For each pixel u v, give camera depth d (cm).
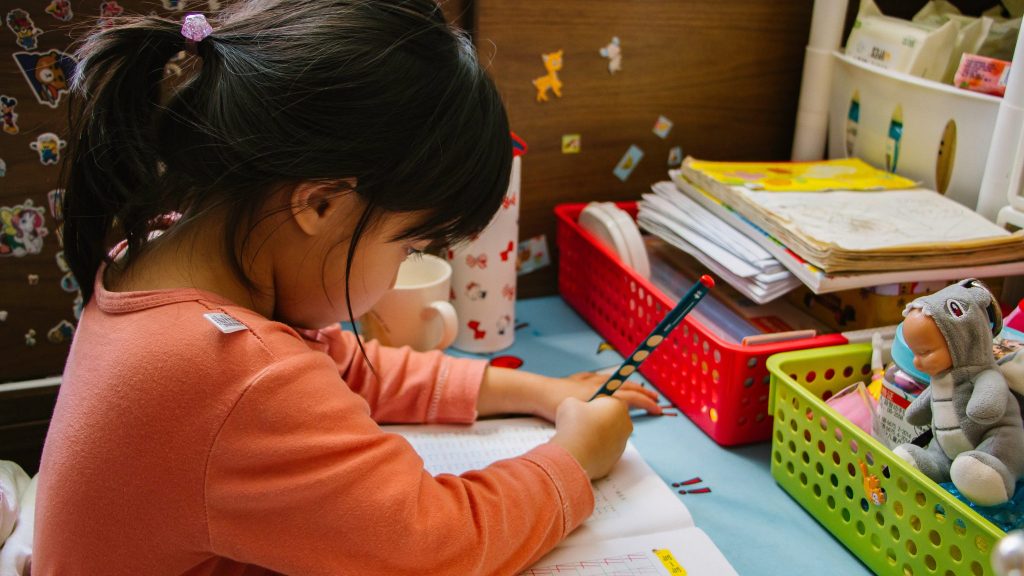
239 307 58
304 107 51
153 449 54
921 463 63
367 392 84
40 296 95
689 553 67
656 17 109
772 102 120
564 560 66
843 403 77
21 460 96
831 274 78
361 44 52
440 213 57
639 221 106
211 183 54
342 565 55
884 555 65
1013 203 84
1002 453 59
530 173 113
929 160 97
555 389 85
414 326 95
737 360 79
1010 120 84
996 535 54
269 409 54
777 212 86
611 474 77
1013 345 66
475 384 85
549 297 120
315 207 55
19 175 90
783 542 71
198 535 55
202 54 55
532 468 68
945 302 62
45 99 88
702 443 85
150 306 56
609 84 111
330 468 55
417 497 58
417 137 53
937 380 63
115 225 61
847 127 110
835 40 110
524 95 108
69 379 59
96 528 55
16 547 69
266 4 57
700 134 119
